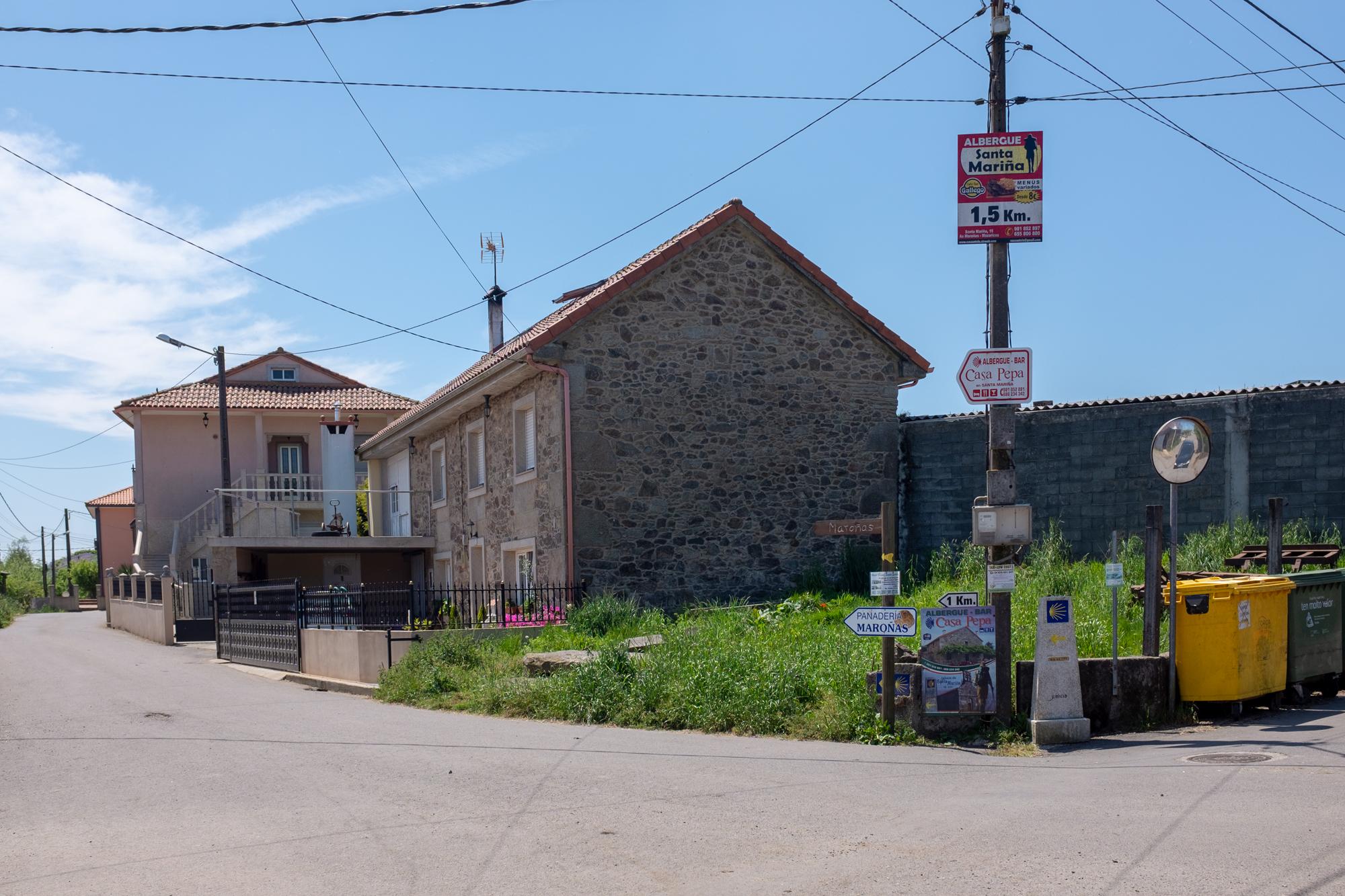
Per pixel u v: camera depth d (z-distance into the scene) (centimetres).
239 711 1258
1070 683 924
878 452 1944
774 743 952
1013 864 543
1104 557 1748
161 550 3675
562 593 1683
